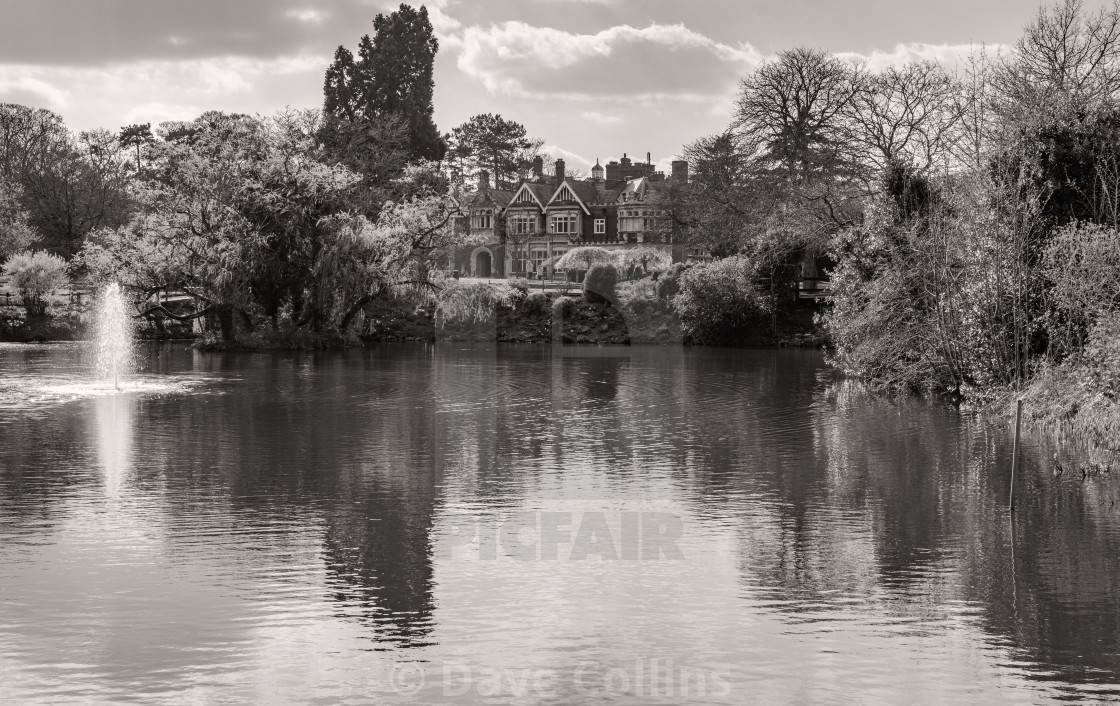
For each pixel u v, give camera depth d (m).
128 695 9.83
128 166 118.06
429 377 43.62
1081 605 12.36
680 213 83.44
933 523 16.44
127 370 46.28
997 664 10.59
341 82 105.50
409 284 63.00
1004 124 32.25
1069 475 20.36
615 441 25.20
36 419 28.95
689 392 37.66
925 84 57.31
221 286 58.69
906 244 35.09
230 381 41.44
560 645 11.09
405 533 15.69
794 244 64.88
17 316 68.00
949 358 33.28
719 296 63.97
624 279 52.03
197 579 13.27
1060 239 27.55
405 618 11.86
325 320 62.84
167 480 19.83
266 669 10.45
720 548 14.92
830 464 21.80
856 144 59.72
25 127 102.31
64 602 12.34
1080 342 27.20
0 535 15.47
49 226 91.56
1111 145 29.80
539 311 64.38
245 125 62.56
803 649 10.98
